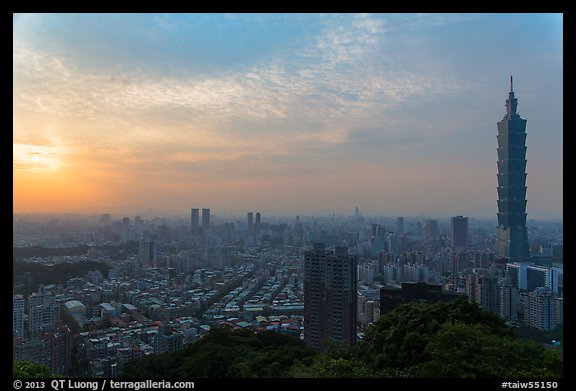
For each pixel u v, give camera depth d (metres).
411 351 10.27
